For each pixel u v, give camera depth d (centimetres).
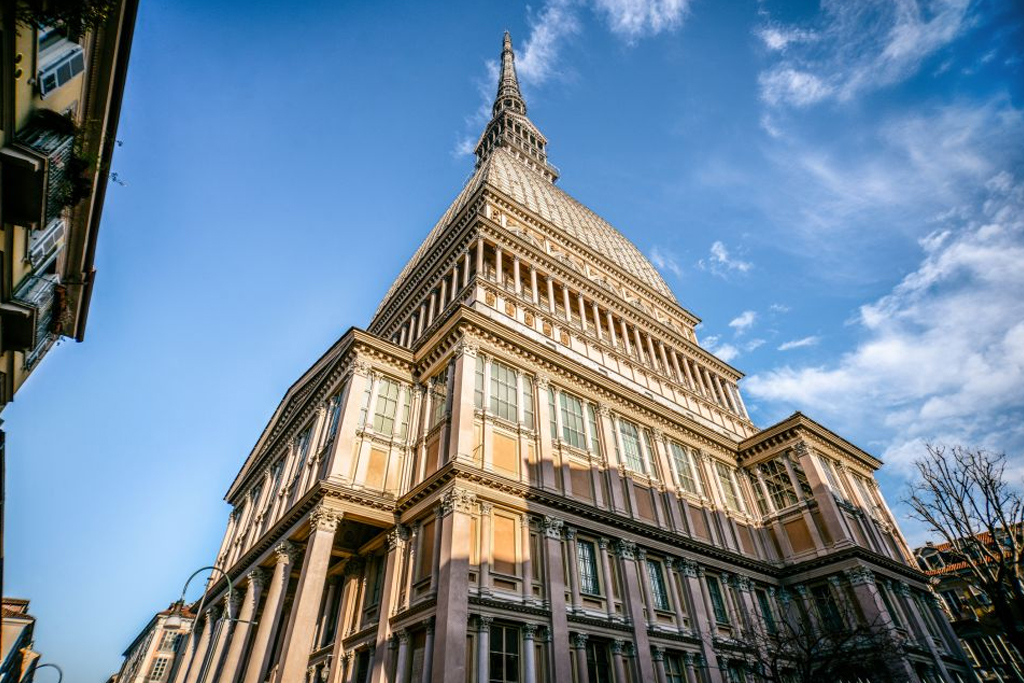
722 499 3416
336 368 3023
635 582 2475
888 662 2600
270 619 2267
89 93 1559
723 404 4528
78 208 1797
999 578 1734
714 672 2458
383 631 2123
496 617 1966
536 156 7862
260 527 3241
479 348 2733
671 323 4894
